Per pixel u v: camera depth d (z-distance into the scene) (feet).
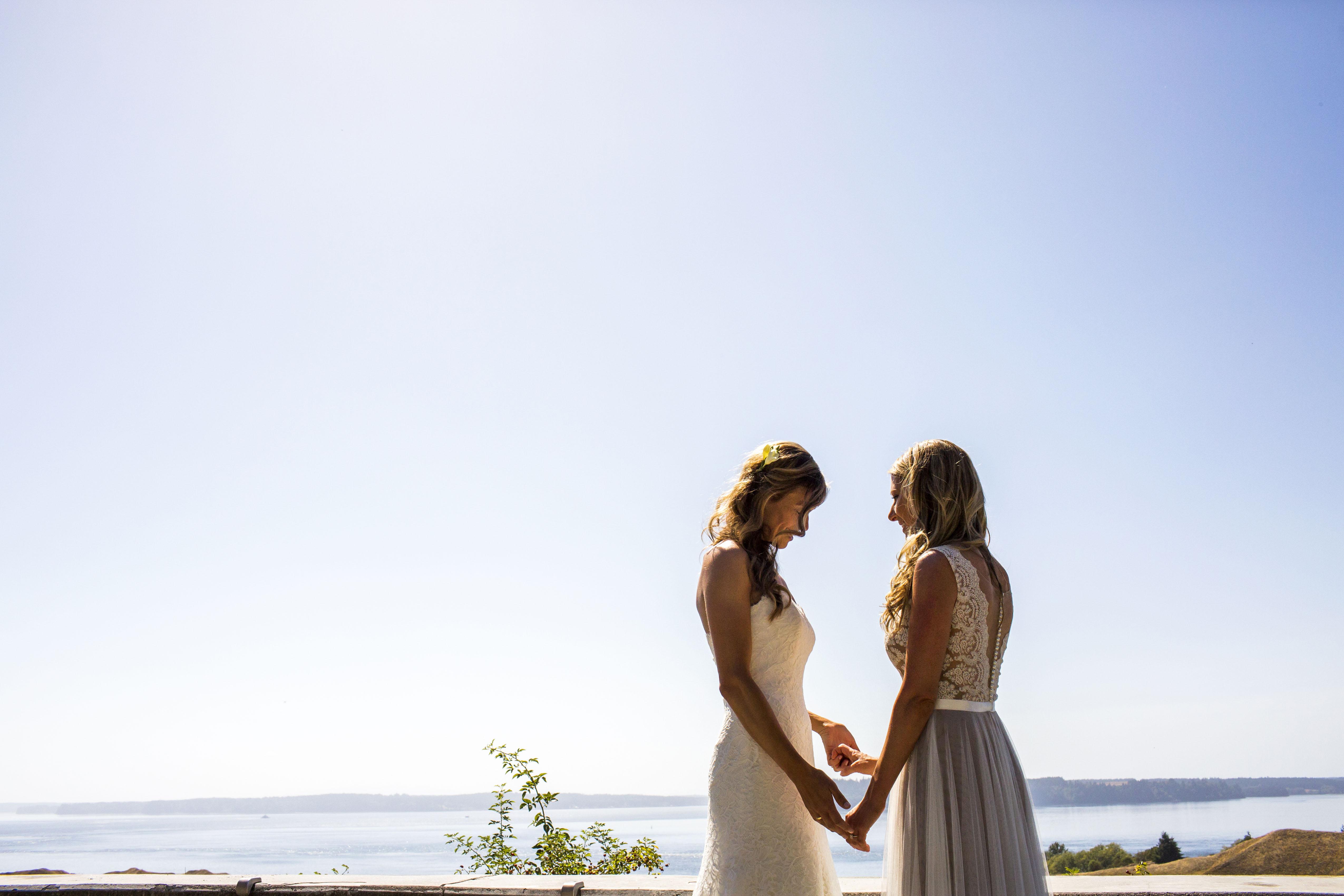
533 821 19.42
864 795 7.22
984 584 7.81
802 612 8.27
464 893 9.80
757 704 7.34
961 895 6.95
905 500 8.62
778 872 7.41
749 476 8.23
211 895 10.25
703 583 8.07
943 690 7.54
